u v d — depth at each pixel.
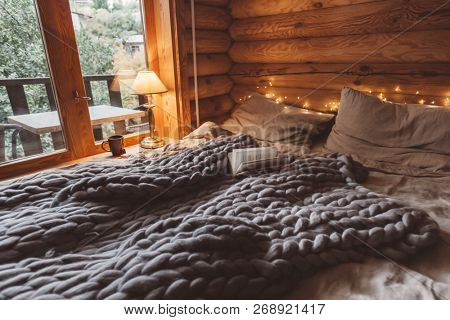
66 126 1.82
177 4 1.99
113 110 2.11
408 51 1.71
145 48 2.17
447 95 1.65
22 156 1.77
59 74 1.72
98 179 1.08
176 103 2.22
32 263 0.77
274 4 2.18
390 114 1.65
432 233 0.88
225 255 0.75
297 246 0.80
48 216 0.92
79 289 0.66
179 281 0.67
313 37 2.09
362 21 1.83
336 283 0.75
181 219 0.91
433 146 1.51
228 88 2.64
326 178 1.22
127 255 0.75
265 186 1.12
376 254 0.84
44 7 1.58
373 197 1.05
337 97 2.08
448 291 0.71
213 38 2.39
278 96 2.38
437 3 1.55
